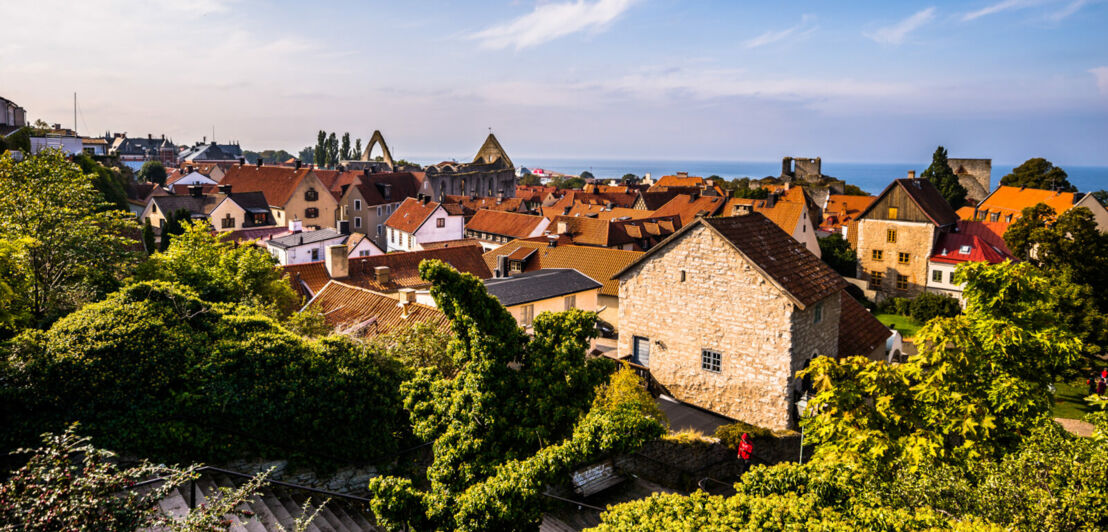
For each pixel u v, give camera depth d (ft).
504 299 120.98
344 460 59.88
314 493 57.21
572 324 53.11
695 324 100.48
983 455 53.83
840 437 57.98
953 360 58.23
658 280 103.91
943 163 352.08
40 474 32.99
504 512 39.91
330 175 376.27
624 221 253.03
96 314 57.93
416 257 163.84
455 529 41.04
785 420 92.43
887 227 215.31
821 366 60.90
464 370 51.31
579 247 174.91
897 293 215.31
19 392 48.73
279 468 56.70
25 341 52.70
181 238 114.42
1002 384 56.39
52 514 31.14
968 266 66.08
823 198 376.07
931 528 35.32
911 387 59.62
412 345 77.15
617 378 82.02
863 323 123.54
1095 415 47.21
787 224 228.02
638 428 45.29
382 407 61.57
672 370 103.76
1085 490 37.50
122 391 52.75
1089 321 118.21
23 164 83.46
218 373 56.75
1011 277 63.00
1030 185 370.32
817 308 99.14
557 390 49.98
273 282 114.62
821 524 37.27
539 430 47.85
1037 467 40.47
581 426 45.75
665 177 453.17
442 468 47.80
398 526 42.57
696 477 78.59
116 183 283.59
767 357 93.56
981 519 36.73
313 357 61.05
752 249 96.32
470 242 266.36
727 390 97.96
